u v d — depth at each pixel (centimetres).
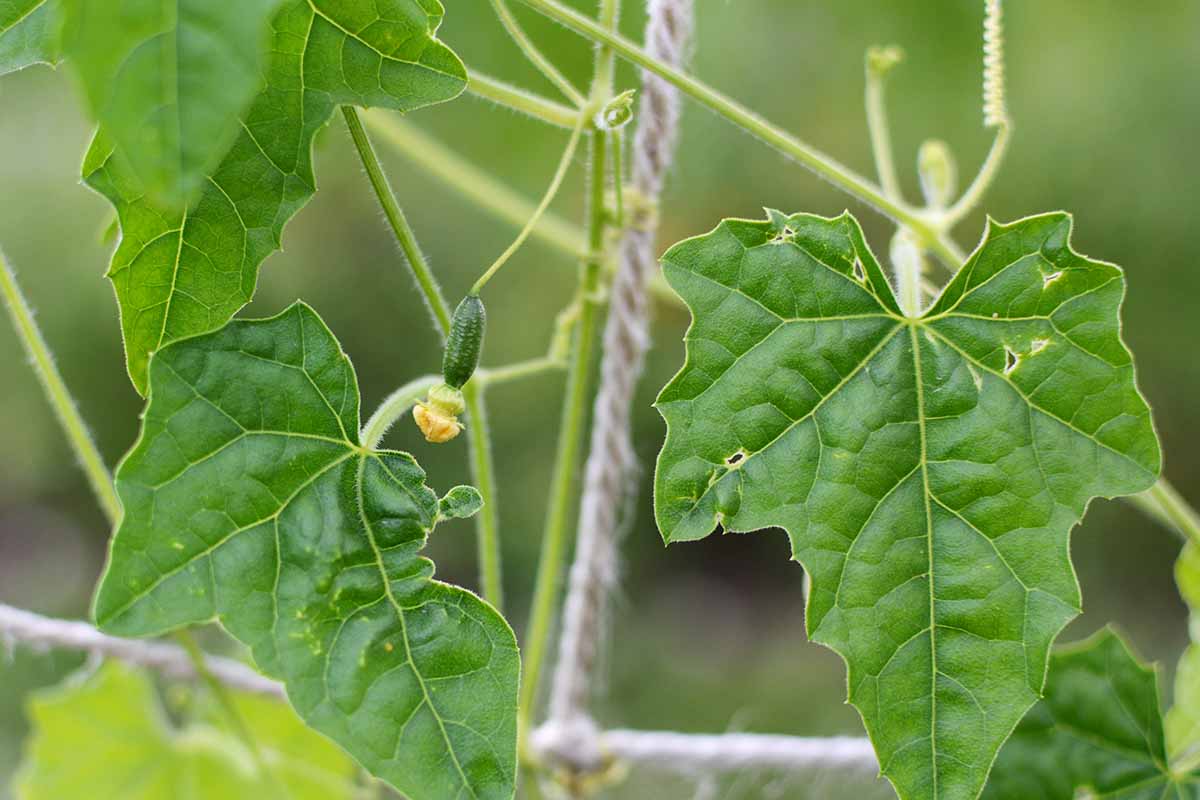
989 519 46
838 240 46
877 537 46
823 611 45
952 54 130
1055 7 133
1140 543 153
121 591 44
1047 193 135
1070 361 46
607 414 51
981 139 132
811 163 48
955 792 45
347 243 135
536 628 51
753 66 127
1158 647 151
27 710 58
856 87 130
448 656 45
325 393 45
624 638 153
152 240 45
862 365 46
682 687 150
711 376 46
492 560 50
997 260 46
